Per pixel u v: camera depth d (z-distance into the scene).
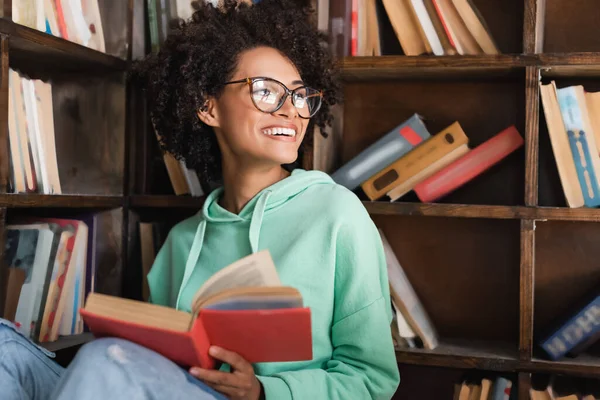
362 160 1.64
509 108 1.77
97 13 1.63
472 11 1.57
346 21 1.65
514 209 1.51
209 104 1.34
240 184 1.33
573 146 1.50
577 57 1.48
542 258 1.76
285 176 1.38
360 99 1.87
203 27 1.37
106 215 1.72
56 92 1.74
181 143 1.50
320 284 1.20
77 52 1.49
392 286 1.63
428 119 1.82
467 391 1.58
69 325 1.56
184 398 0.90
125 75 1.70
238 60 1.30
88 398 0.87
